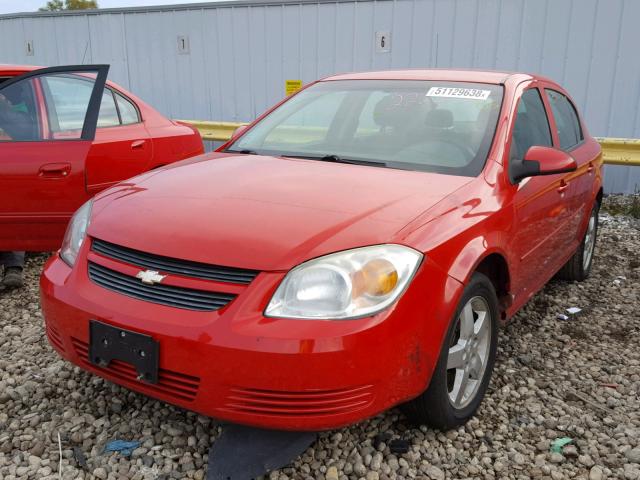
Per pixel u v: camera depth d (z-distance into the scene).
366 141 3.24
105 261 2.37
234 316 2.05
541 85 3.98
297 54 8.66
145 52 9.54
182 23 9.20
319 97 3.68
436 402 2.46
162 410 2.73
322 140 3.38
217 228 2.28
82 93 4.39
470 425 2.74
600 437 2.69
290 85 8.82
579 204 4.21
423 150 3.07
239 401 2.07
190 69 9.34
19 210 3.97
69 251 2.61
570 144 4.28
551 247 3.70
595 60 7.49
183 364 2.09
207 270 2.16
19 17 10.17
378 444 2.53
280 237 2.19
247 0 8.71
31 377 3.02
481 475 2.42
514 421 2.81
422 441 2.58
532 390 3.10
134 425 2.62
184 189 2.68
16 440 2.50
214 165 3.06
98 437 2.53
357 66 8.40
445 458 2.50
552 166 2.97
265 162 3.07
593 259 5.56
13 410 2.73
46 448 2.46
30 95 4.13
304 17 8.48
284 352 1.98
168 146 5.07
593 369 3.37
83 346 2.38
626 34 7.32
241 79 9.10
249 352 2.00
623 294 4.64
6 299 4.07
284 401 2.04
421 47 8.05
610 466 2.50
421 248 2.25
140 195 2.68
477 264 2.48
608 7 7.30
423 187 2.66
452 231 2.40
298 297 2.06
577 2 7.39
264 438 2.44
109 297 2.28
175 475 2.31
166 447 2.47
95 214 2.62
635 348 3.68
